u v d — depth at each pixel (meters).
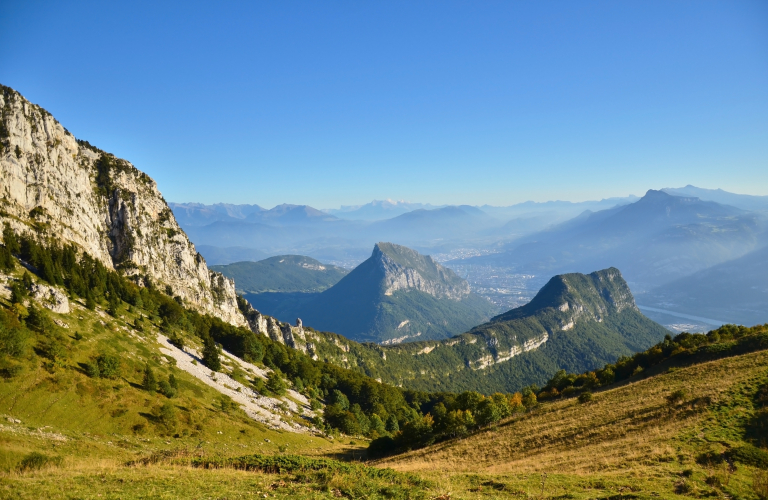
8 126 145.12
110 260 182.75
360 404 199.88
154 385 92.19
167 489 31.39
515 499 34.84
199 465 43.19
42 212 148.62
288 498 30.61
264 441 95.00
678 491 33.59
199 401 103.25
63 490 29.55
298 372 192.25
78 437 61.69
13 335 74.00
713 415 51.56
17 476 33.50
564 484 38.56
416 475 42.38
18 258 123.94
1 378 67.31
